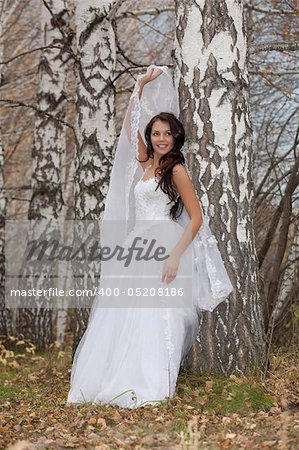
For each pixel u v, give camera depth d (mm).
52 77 14625
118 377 7391
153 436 6215
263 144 16469
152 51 20031
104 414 6984
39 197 14914
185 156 8070
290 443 5926
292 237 13711
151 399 7246
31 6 21547
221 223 7992
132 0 19422
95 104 10586
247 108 8188
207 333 8000
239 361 7973
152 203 7781
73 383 7688
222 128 8000
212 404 7219
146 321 7504
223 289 7738
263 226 14539
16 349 14625
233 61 8055
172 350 7469
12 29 21750
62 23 14352
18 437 6496
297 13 11891
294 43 9719
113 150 10656
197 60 8023
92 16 10594
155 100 8062
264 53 15938
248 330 8031
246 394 7262
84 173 10617
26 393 8734
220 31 8016
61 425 6789
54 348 14414
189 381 7836
